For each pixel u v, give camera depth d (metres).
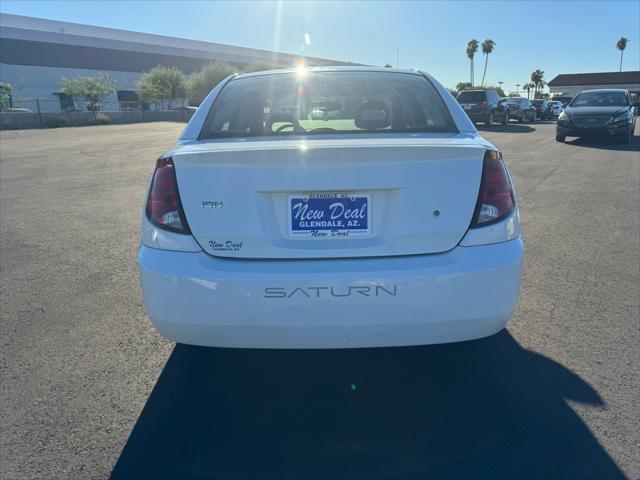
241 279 2.29
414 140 2.56
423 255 2.37
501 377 2.90
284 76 3.53
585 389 2.76
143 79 55.91
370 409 2.65
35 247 5.43
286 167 2.32
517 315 3.63
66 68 61.78
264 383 2.90
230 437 2.45
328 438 2.43
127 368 3.05
